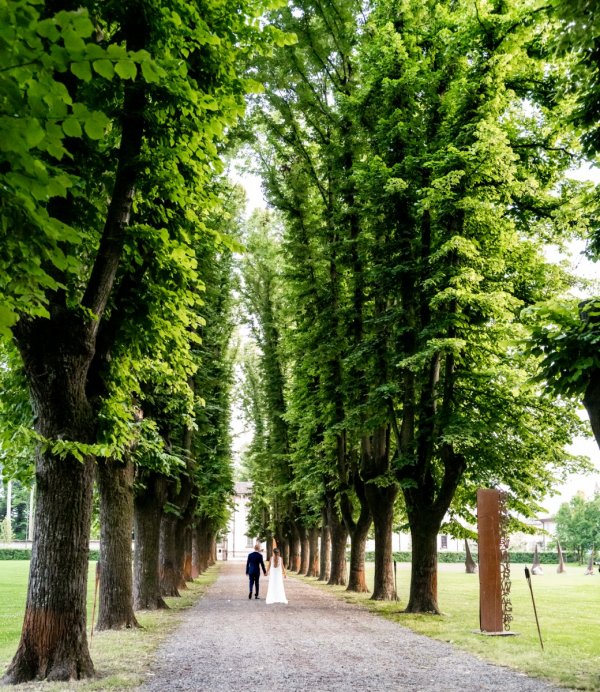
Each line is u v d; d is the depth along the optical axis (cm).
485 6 1645
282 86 2339
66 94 396
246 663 984
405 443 1875
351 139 2216
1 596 2600
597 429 862
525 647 1151
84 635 869
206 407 2533
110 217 888
